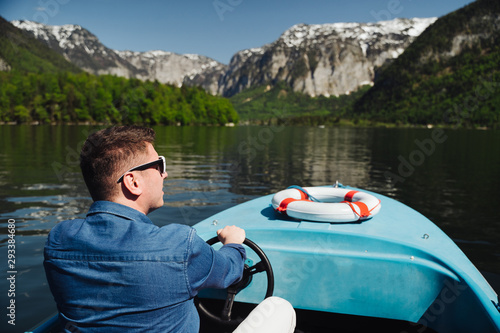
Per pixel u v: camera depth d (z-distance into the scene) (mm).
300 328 2611
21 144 26984
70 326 1080
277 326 1367
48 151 20969
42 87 101750
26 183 9914
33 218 6312
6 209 6949
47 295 3502
